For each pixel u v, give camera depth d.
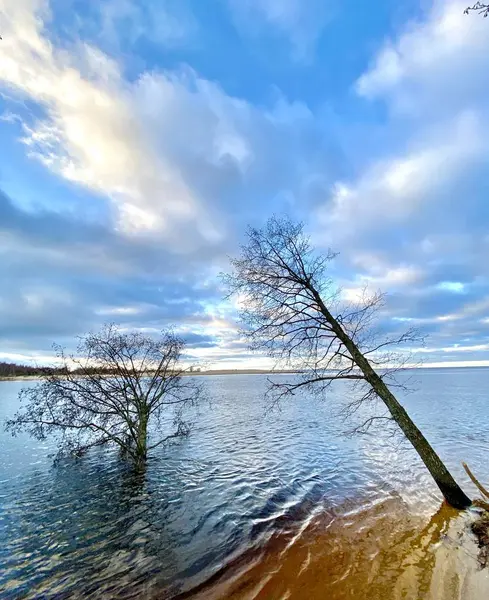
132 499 11.35
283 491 12.00
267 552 7.83
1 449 18.70
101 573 7.11
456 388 72.00
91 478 13.61
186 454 17.45
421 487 11.95
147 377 16.05
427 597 5.82
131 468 14.93
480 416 30.25
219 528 9.18
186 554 7.85
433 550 7.41
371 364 11.48
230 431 24.20
